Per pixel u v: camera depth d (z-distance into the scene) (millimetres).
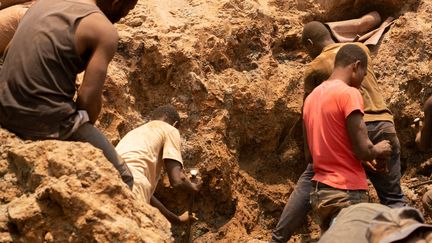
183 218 6844
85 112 4809
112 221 4312
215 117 7535
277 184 7828
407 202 7066
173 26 7680
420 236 3701
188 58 7520
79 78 6742
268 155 7855
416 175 8055
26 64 4770
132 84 7406
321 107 5891
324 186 5840
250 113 7711
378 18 8305
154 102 7457
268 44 8031
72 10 4836
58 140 4723
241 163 7770
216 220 7465
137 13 7707
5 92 4789
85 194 4340
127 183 4953
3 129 4809
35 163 4523
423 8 8328
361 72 6000
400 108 7973
